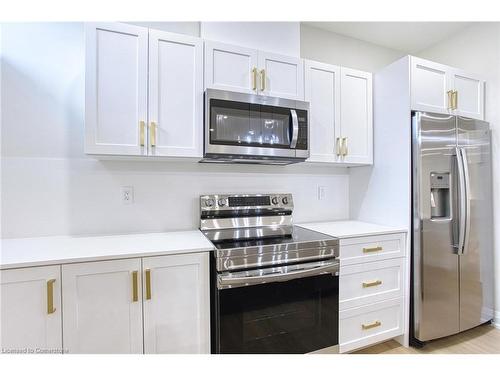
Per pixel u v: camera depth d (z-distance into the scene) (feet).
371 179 7.43
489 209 7.04
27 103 5.23
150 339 4.27
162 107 5.09
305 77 6.36
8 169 5.12
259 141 5.59
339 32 8.11
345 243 5.69
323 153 6.64
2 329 3.62
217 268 4.47
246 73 5.71
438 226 6.25
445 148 6.39
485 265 6.93
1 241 4.92
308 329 5.08
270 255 4.81
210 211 6.26
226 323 4.46
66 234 5.47
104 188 5.70
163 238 5.32
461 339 6.59
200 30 6.10
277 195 6.93
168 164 6.20
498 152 7.11
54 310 3.81
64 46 5.43
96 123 4.69
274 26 6.35
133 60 4.90
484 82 7.39
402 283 6.30
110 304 4.08
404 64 6.45
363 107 7.17
